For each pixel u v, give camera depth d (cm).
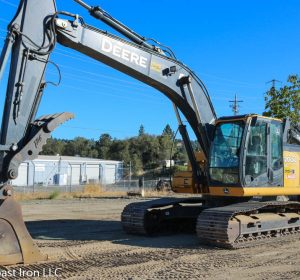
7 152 783
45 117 838
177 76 1091
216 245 984
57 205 2197
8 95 797
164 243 1037
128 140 8162
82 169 5953
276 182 1104
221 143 1087
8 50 800
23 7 823
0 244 750
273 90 2259
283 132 1141
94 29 939
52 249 952
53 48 848
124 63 992
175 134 1176
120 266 795
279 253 920
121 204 2269
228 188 1055
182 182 1189
